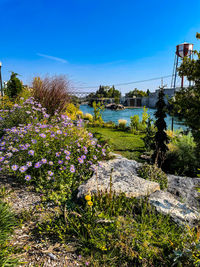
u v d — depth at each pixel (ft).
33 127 11.60
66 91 23.06
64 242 5.90
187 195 11.42
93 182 9.36
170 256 5.39
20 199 7.86
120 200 8.03
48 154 9.75
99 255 5.54
